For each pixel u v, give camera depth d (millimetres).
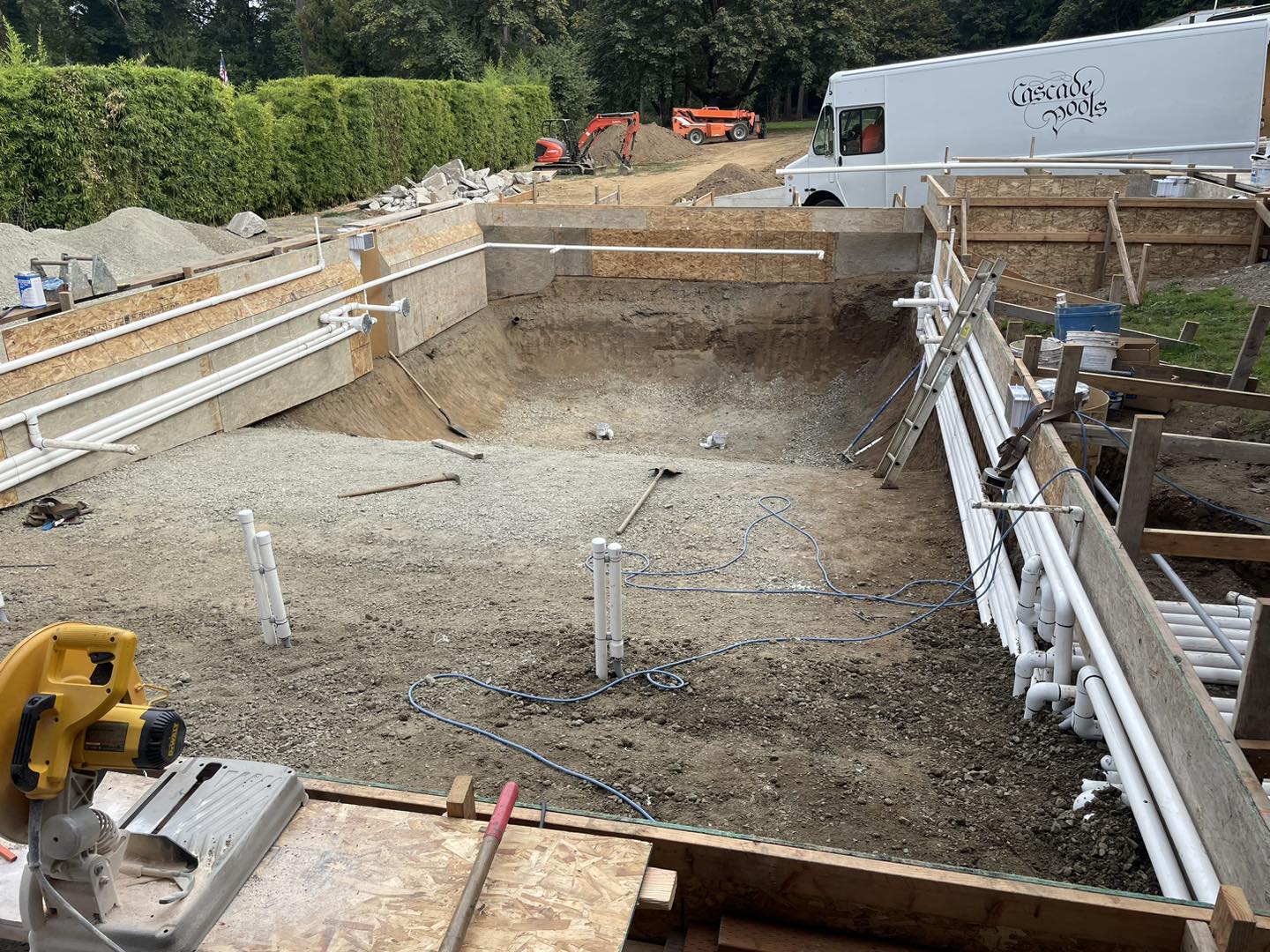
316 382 15531
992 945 3236
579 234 21203
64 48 48562
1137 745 4754
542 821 3398
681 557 9367
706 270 20906
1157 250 16453
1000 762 5844
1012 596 7555
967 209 16484
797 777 5691
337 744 6031
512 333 21531
